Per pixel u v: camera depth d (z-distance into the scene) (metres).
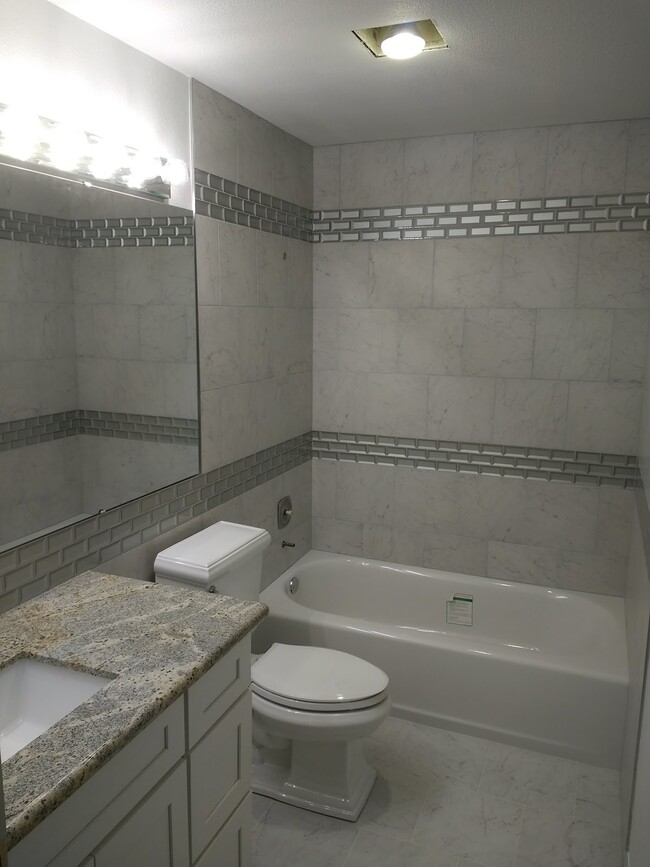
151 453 2.28
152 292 2.22
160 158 2.21
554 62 2.19
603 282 2.93
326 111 2.73
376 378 3.37
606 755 2.58
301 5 1.78
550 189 2.96
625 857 2.04
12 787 1.12
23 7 1.70
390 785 2.48
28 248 1.73
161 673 1.48
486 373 3.17
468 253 3.12
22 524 1.79
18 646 1.59
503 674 2.68
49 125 1.76
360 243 3.29
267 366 3.02
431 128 2.97
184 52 2.12
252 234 2.80
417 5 1.78
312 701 2.18
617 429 3.01
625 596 3.09
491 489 3.26
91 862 1.27
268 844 2.20
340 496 3.55
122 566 2.21
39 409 1.80
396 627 3.14
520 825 2.29
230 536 2.46
